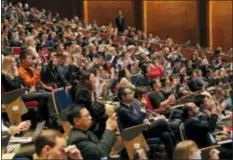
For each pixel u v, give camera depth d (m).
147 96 8.45
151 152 6.39
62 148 3.44
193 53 19.73
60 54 9.94
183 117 7.02
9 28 15.25
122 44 18.88
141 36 20.75
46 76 8.78
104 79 9.92
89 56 13.55
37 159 3.44
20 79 7.55
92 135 4.87
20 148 5.13
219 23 24.44
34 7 23.53
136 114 6.36
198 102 7.69
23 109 6.62
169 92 9.45
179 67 14.77
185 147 3.79
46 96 7.05
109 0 25.33
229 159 6.77
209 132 6.71
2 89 6.80
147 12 25.17
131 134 5.67
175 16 25.02
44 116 7.04
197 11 24.69
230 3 24.25
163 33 25.16
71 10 24.88
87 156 4.53
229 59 19.75
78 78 9.28
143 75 10.71
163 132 6.43
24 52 7.66
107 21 25.45
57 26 19.38
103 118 6.27
